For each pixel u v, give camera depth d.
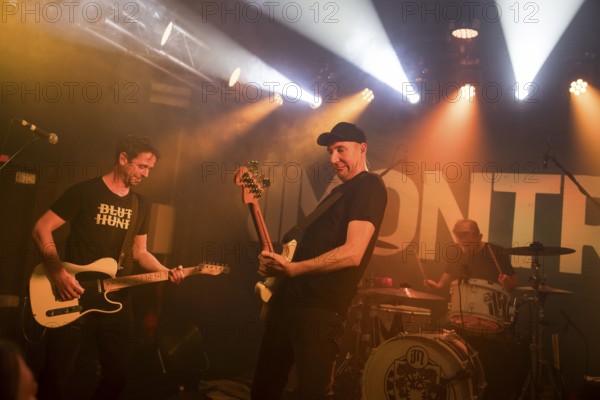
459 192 6.83
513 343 5.21
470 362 4.39
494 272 6.00
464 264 5.92
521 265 6.48
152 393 5.08
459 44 6.41
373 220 2.88
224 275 7.33
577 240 6.40
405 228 6.95
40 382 3.35
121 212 3.62
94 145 6.46
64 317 3.37
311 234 3.01
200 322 7.20
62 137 6.23
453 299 5.20
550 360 6.21
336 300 2.84
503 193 6.70
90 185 3.56
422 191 6.95
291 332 2.81
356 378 5.27
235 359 6.87
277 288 2.99
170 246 6.96
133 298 5.96
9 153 5.87
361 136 3.17
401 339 4.51
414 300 5.86
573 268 6.37
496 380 5.21
